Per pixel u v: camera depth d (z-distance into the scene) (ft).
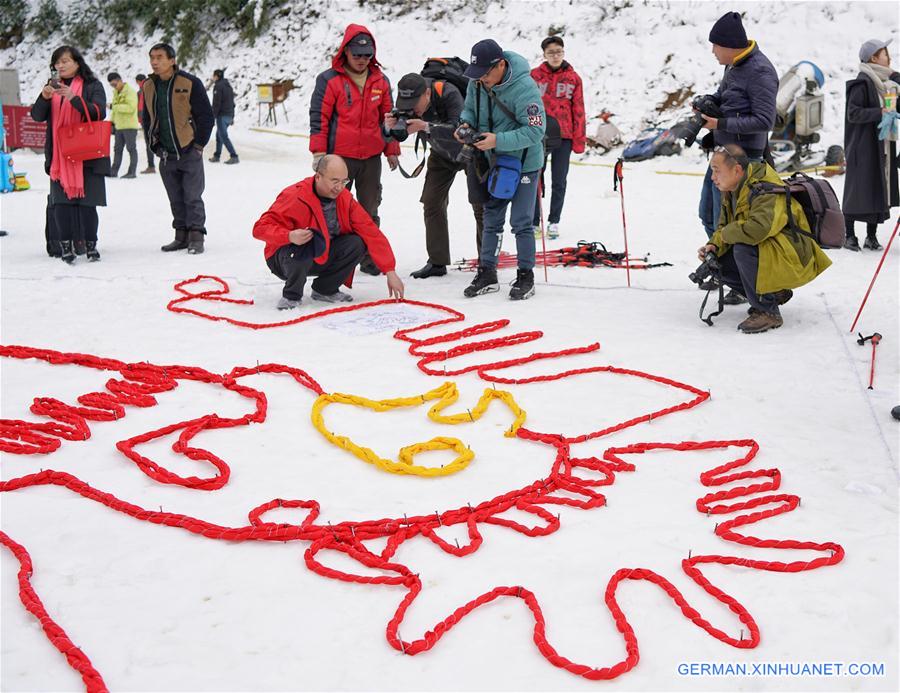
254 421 15.93
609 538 11.84
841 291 23.68
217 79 61.21
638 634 9.91
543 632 9.82
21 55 102.73
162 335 21.34
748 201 20.29
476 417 15.99
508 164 23.21
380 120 26.55
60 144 28.73
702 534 11.88
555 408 16.42
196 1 91.71
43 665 9.55
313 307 23.66
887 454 14.06
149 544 11.91
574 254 29.60
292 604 10.55
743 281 20.52
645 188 47.44
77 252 29.96
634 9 69.82
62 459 14.49
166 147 30.83
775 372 17.92
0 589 10.91
